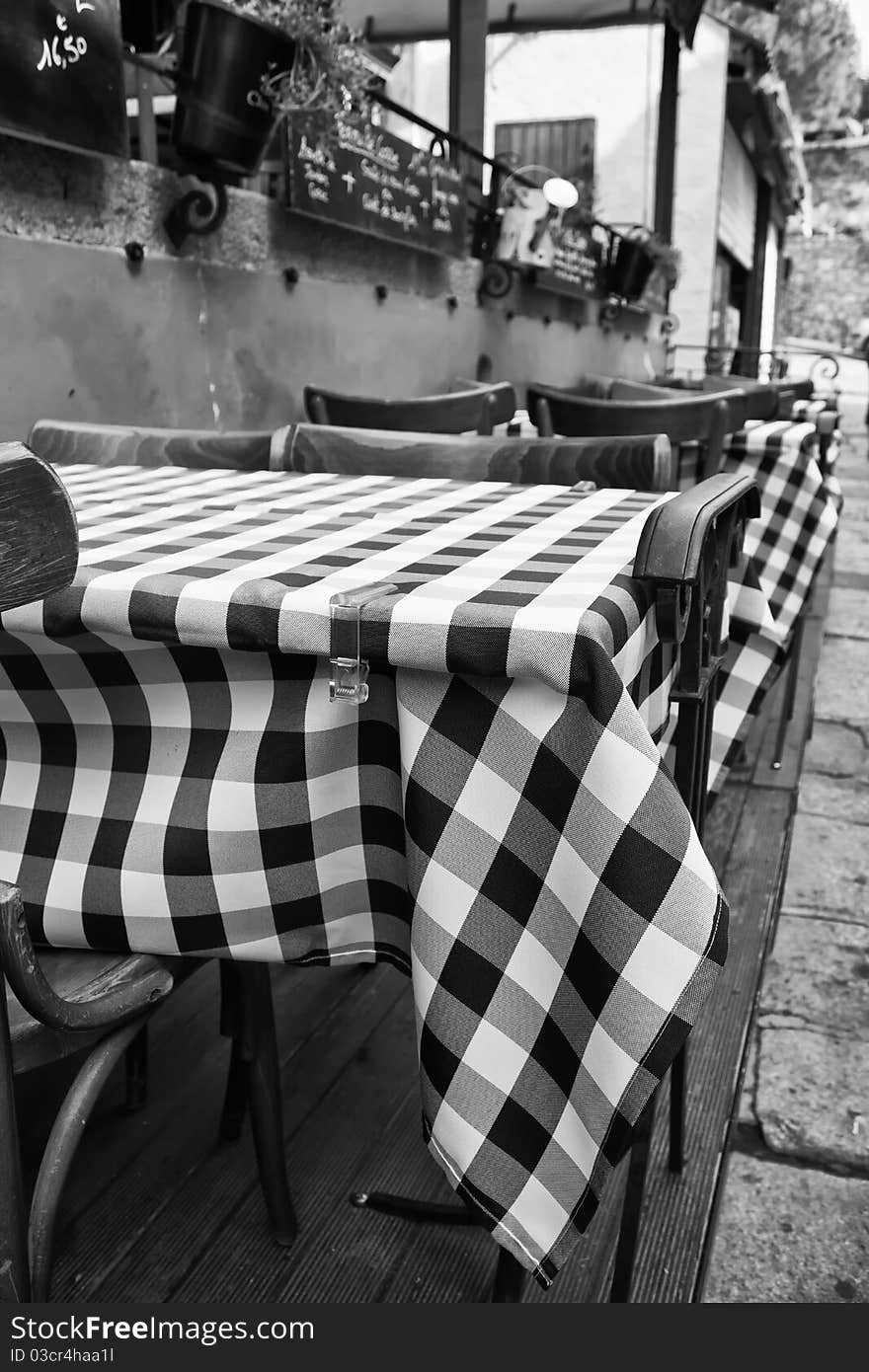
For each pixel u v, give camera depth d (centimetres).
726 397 275
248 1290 143
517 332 594
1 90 229
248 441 196
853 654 462
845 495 920
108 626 98
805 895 257
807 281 2212
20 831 113
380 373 448
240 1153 170
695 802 129
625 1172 167
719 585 132
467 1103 97
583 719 90
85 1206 158
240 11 270
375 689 101
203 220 325
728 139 1191
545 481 182
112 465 199
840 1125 179
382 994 213
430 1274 146
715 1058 195
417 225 439
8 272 260
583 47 1000
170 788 108
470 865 96
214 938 108
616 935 92
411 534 122
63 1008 95
